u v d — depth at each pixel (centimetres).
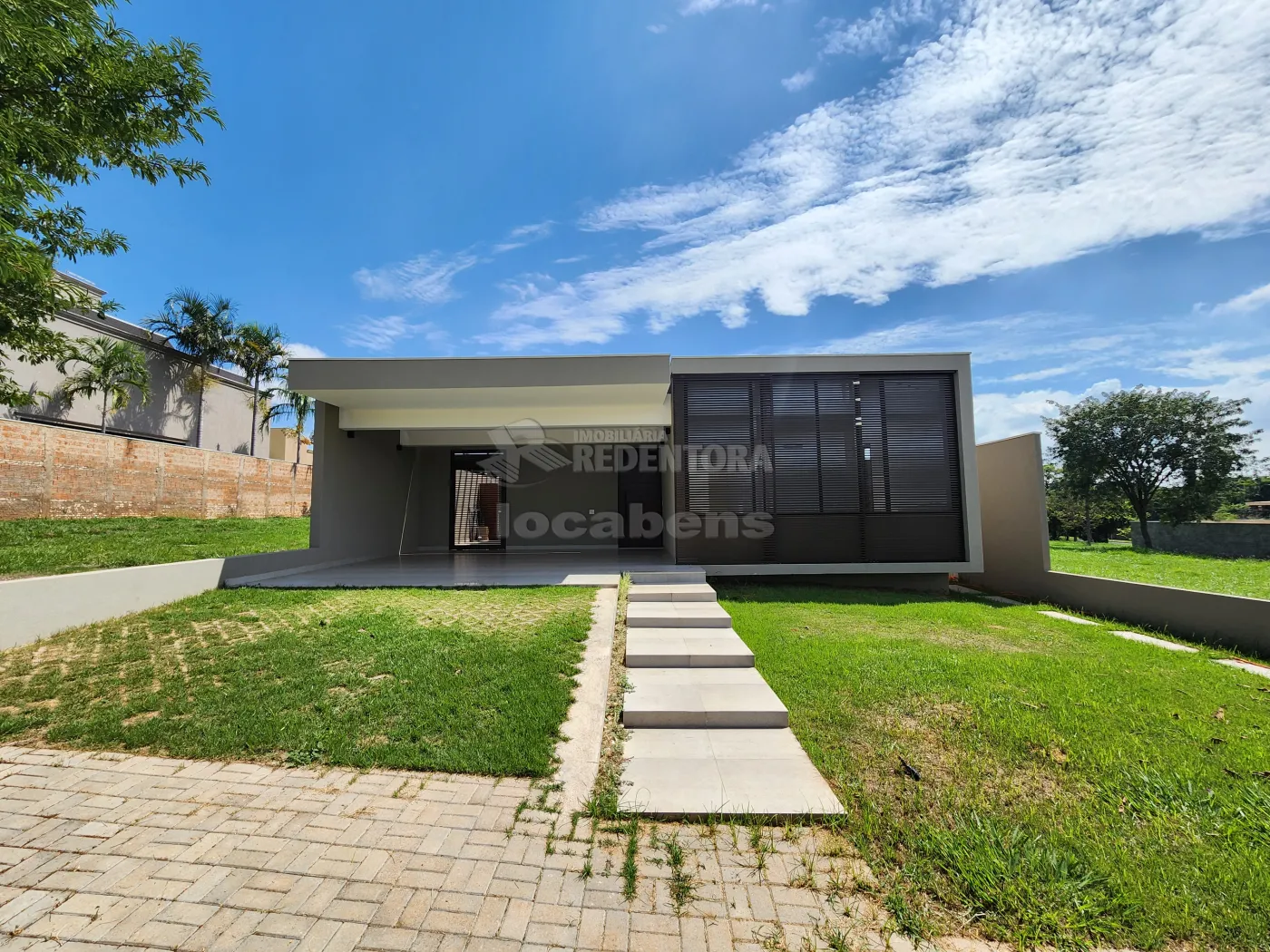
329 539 956
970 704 381
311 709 352
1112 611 757
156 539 1041
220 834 236
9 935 181
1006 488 1005
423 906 196
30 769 289
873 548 898
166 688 382
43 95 497
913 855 223
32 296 586
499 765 288
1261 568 1148
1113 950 179
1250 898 199
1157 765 300
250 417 2178
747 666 459
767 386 906
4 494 1046
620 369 786
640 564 966
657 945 180
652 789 274
